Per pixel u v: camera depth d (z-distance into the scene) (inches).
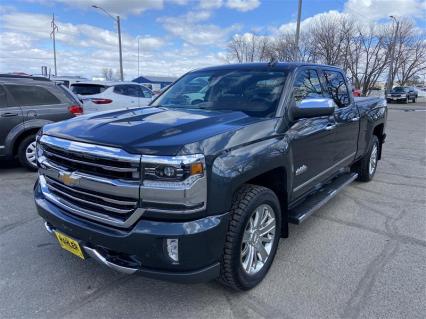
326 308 117.1
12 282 128.9
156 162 96.7
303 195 163.8
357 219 194.2
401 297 123.6
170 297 121.9
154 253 100.5
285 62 166.4
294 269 140.6
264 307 117.2
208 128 113.7
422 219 195.5
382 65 2032.5
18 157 279.0
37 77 283.1
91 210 110.2
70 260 144.6
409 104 1734.7
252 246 123.2
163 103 167.5
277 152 127.0
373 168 271.4
